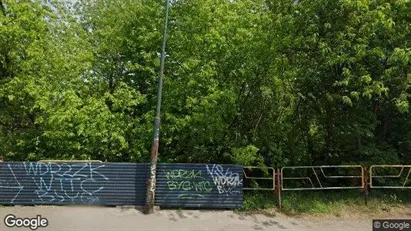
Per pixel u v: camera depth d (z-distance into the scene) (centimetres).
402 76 861
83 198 815
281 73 961
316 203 870
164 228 691
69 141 977
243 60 983
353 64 895
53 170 820
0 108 1069
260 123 1019
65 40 1099
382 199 920
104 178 823
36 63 1012
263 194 918
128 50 1099
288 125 1021
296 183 993
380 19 806
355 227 745
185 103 980
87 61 1068
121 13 1116
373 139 1024
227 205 828
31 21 1025
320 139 1023
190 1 1038
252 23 998
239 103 998
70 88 1009
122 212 780
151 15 1053
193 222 735
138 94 1013
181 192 825
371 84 866
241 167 848
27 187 813
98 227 682
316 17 930
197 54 987
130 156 998
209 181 834
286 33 964
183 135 1005
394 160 973
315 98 980
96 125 959
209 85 953
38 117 1014
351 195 940
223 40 945
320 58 905
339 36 852
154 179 791
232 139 998
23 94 988
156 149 795
